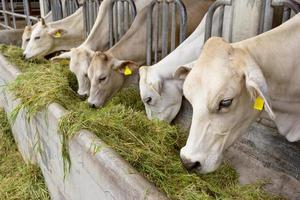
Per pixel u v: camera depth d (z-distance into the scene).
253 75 1.83
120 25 4.68
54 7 6.59
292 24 2.11
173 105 3.45
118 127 2.62
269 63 2.04
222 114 1.97
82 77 4.19
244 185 2.56
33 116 3.18
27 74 4.05
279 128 2.34
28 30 6.16
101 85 3.85
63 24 5.69
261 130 2.62
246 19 2.60
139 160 2.25
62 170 2.73
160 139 2.75
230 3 2.70
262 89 1.79
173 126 3.06
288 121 2.30
